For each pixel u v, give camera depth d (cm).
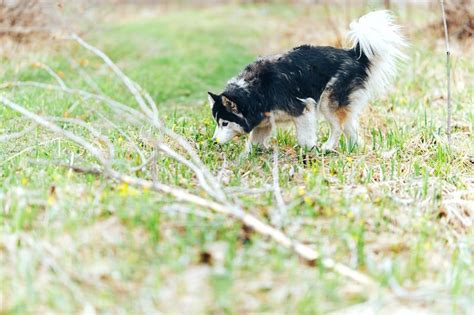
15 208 449
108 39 1415
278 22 1741
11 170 539
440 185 544
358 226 455
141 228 432
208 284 377
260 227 423
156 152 520
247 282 382
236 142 686
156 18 1909
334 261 401
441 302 371
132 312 350
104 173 509
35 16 1138
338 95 661
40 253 392
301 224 455
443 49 1051
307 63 643
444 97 852
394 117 783
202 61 1225
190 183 528
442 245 453
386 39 661
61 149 621
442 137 686
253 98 627
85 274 380
